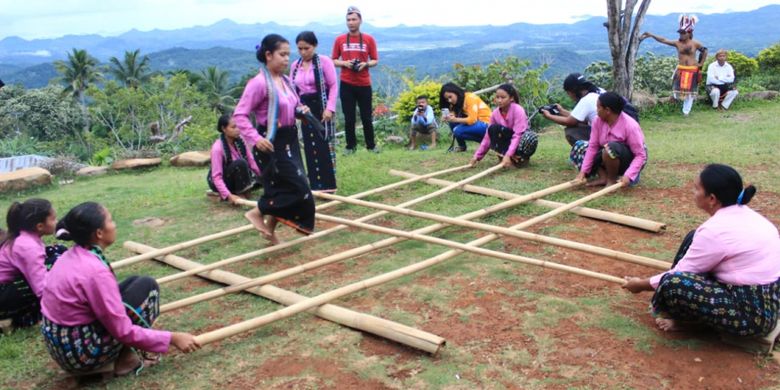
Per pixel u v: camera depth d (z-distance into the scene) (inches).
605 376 117.5
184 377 125.6
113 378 126.3
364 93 346.0
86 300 114.7
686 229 199.0
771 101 520.4
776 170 263.9
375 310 150.8
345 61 336.5
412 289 161.5
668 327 132.3
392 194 263.7
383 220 226.2
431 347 126.0
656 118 461.7
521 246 190.1
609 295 152.3
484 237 188.7
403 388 117.1
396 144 449.4
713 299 119.1
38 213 142.9
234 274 173.6
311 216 189.0
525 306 148.3
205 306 160.2
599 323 138.1
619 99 230.5
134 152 452.1
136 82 1899.6
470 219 209.8
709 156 295.7
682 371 118.0
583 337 132.4
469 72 517.0
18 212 142.8
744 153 298.7
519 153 289.9
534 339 132.6
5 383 126.8
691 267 122.8
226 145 255.6
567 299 150.9
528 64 514.6
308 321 146.8
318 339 138.1
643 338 130.5
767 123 401.4
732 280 119.1
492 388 115.3
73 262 115.1
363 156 343.0
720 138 348.5
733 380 114.6
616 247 187.2
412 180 270.5
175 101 1213.7
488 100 501.4
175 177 353.4
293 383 121.3
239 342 138.8
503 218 220.1
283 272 167.3
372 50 339.9
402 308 151.2
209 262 194.4
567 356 125.2
